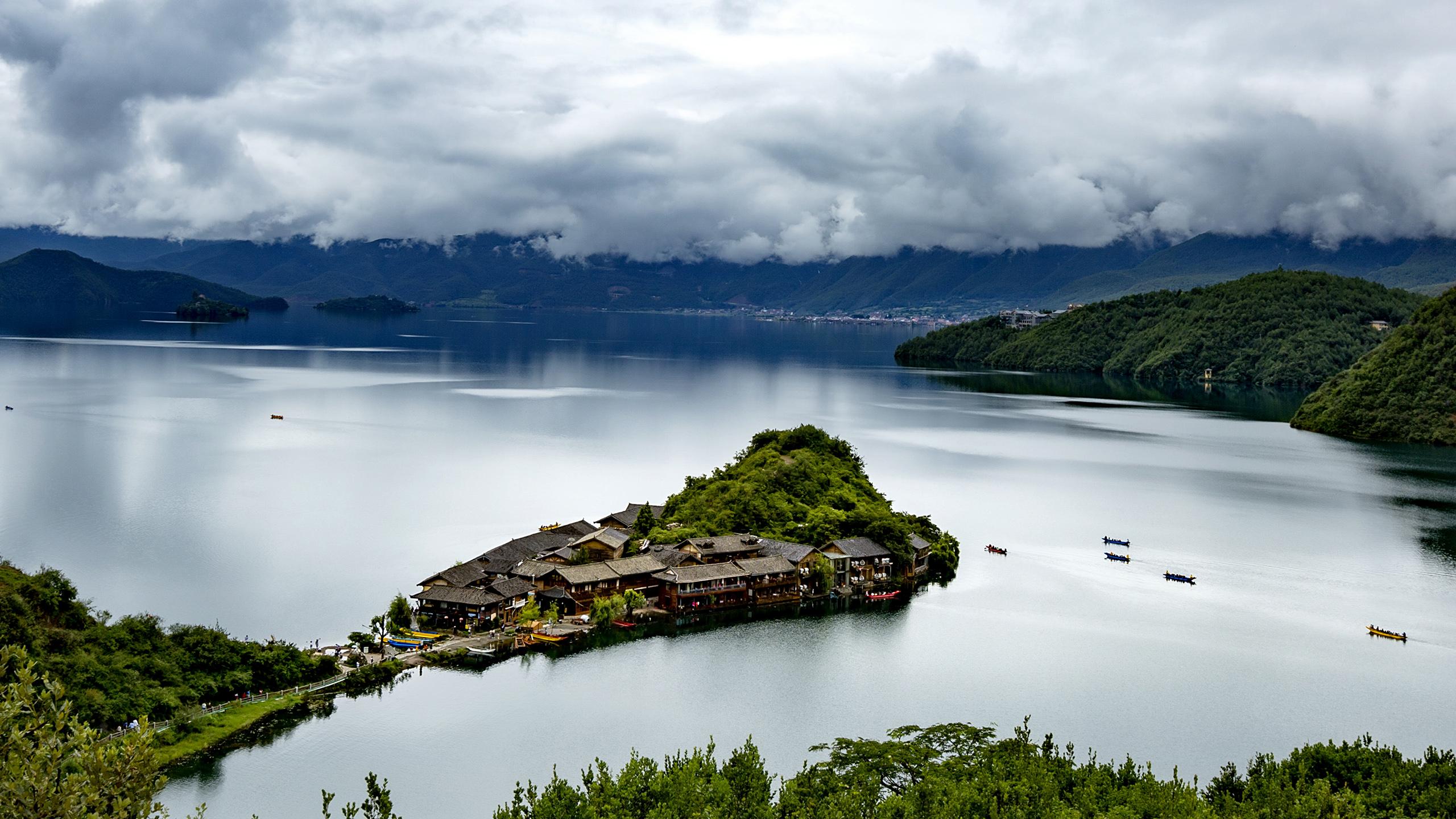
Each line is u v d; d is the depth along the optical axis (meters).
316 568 198.12
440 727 133.88
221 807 113.06
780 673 154.75
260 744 128.00
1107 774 106.62
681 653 162.50
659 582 185.88
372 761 124.69
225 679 138.88
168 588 183.50
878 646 167.12
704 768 105.38
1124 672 157.88
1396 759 111.12
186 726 128.12
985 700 146.25
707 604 185.62
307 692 142.62
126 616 148.50
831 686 149.88
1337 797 96.19
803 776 105.31
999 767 103.69
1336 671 160.50
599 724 135.88
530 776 121.88
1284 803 98.31
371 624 168.12
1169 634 175.75
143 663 134.62
